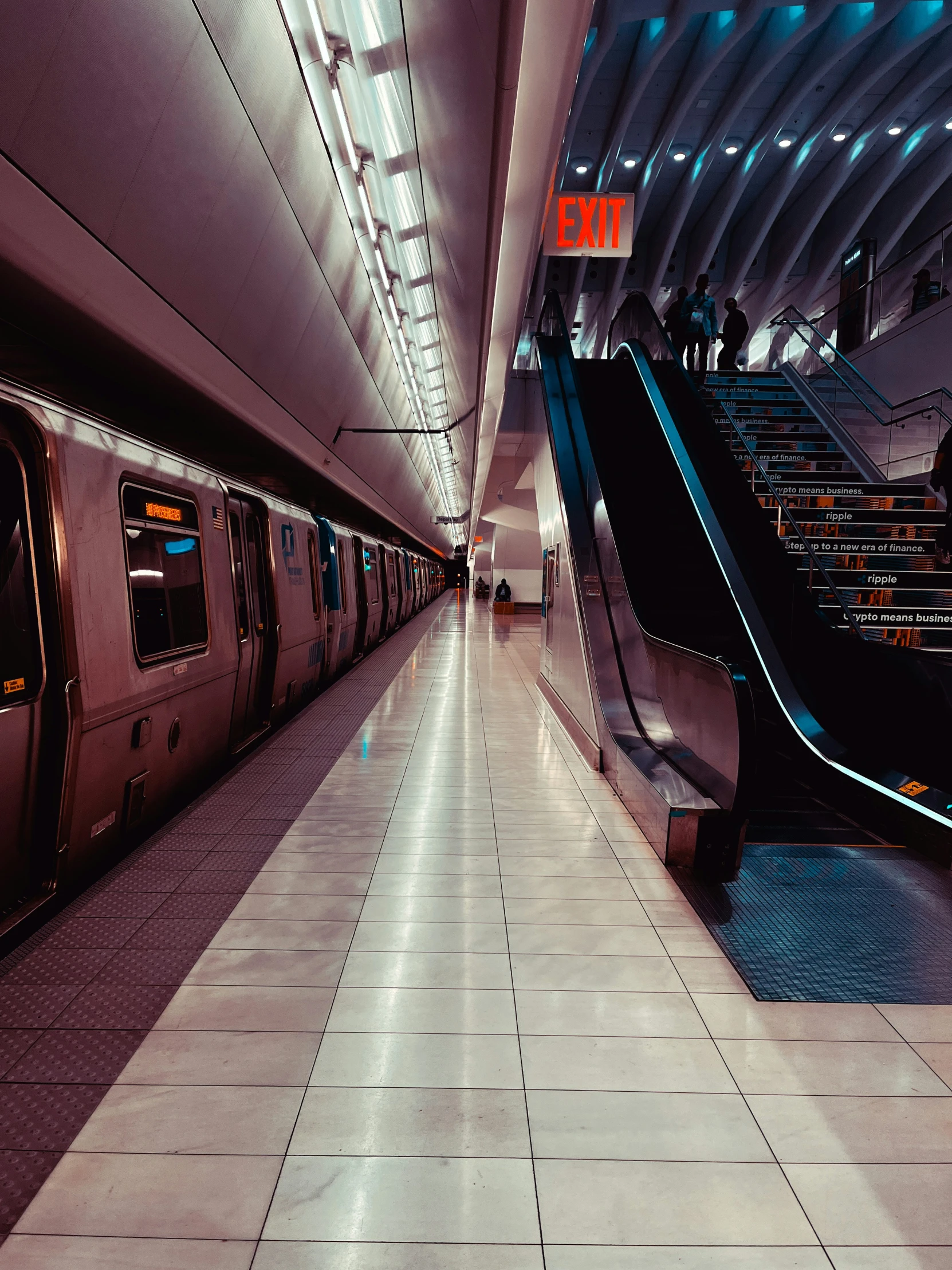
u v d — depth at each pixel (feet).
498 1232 5.13
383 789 15.47
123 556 11.64
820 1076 6.85
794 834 13.66
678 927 9.71
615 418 31.24
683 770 13.58
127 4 10.43
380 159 18.31
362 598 39.06
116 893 10.36
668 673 15.75
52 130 10.78
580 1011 7.81
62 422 10.36
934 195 78.28
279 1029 7.37
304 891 10.52
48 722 9.63
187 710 14.23
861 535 25.14
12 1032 7.22
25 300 13.01
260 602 20.84
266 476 34.63
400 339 33.30
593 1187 5.53
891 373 38.65
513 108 12.73
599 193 29.37
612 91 57.21
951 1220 5.32
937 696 14.47
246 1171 5.61
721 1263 4.93
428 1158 5.77
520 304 25.39
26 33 9.32
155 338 15.85
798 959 8.94
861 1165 5.80
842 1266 4.93
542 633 29.71
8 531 9.00
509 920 9.77
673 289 88.33
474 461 52.21
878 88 59.16
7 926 8.93
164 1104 6.29
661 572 23.97
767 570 21.84
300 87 15.58
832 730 17.97
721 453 25.59
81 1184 5.45
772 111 59.06
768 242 83.10
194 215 15.03
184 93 12.60
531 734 20.99
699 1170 5.72
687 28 51.52
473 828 13.24
